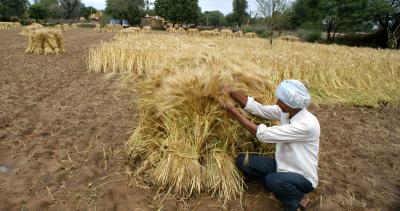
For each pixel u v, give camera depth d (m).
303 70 7.54
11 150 3.83
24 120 4.80
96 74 8.65
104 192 3.04
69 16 63.78
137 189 3.10
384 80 8.26
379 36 28.27
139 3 59.53
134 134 3.70
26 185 3.12
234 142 3.23
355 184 3.46
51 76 8.13
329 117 5.95
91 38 24.25
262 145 3.25
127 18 59.47
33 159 3.61
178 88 3.18
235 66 3.46
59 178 3.25
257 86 3.38
